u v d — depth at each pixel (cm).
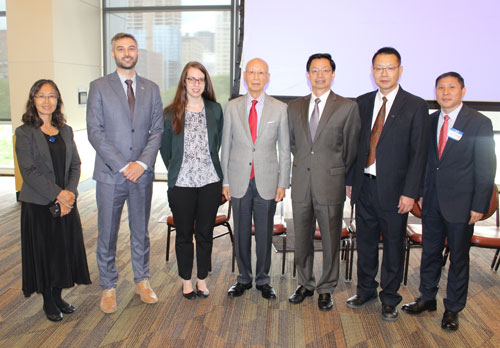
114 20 644
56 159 256
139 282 295
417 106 254
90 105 261
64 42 551
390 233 269
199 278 297
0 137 675
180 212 279
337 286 323
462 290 263
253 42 504
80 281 271
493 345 247
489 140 247
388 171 261
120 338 248
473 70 475
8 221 467
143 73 652
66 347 238
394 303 275
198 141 274
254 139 279
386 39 484
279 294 306
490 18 464
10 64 537
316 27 493
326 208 273
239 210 285
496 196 348
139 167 262
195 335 252
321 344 246
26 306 284
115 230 280
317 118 270
